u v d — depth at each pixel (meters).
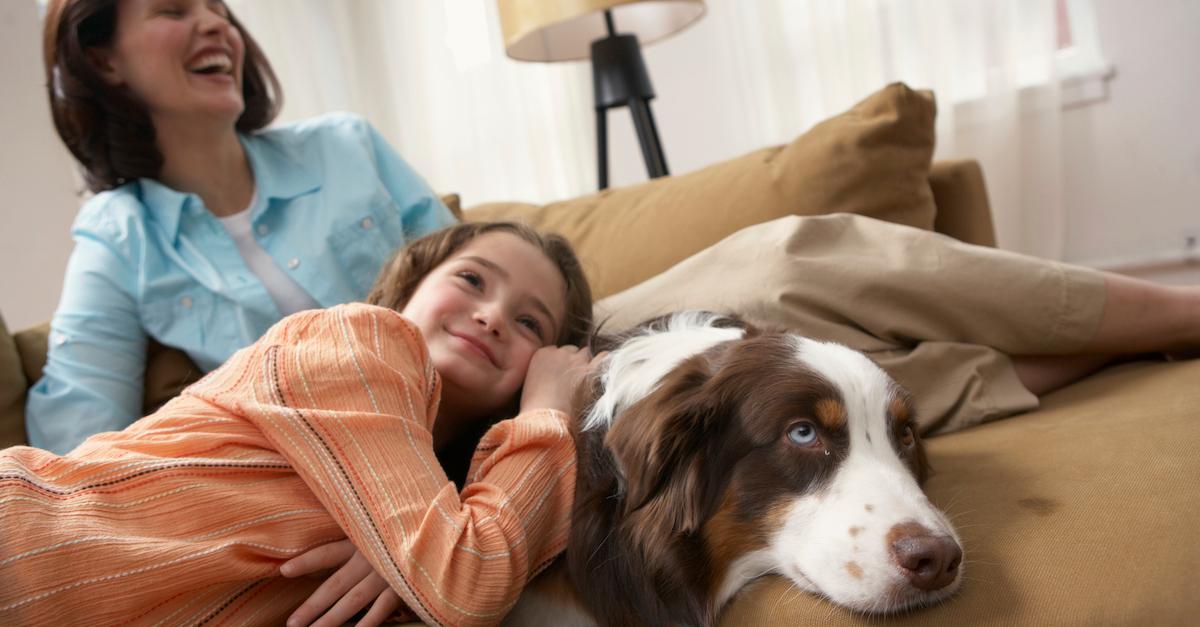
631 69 3.18
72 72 2.02
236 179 2.21
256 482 1.13
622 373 1.27
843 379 1.10
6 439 1.94
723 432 1.10
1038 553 0.95
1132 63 3.02
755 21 3.70
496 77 4.29
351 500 1.09
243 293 2.00
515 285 1.53
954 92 3.30
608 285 2.06
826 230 1.65
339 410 1.15
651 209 2.12
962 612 0.92
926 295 1.54
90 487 1.03
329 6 4.38
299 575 1.10
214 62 2.07
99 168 2.13
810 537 1.02
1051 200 3.16
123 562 0.98
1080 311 1.53
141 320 2.02
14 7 3.38
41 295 3.45
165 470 1.07
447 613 1.01
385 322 1.27
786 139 3.69
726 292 1.60
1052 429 1.33
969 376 1.51
